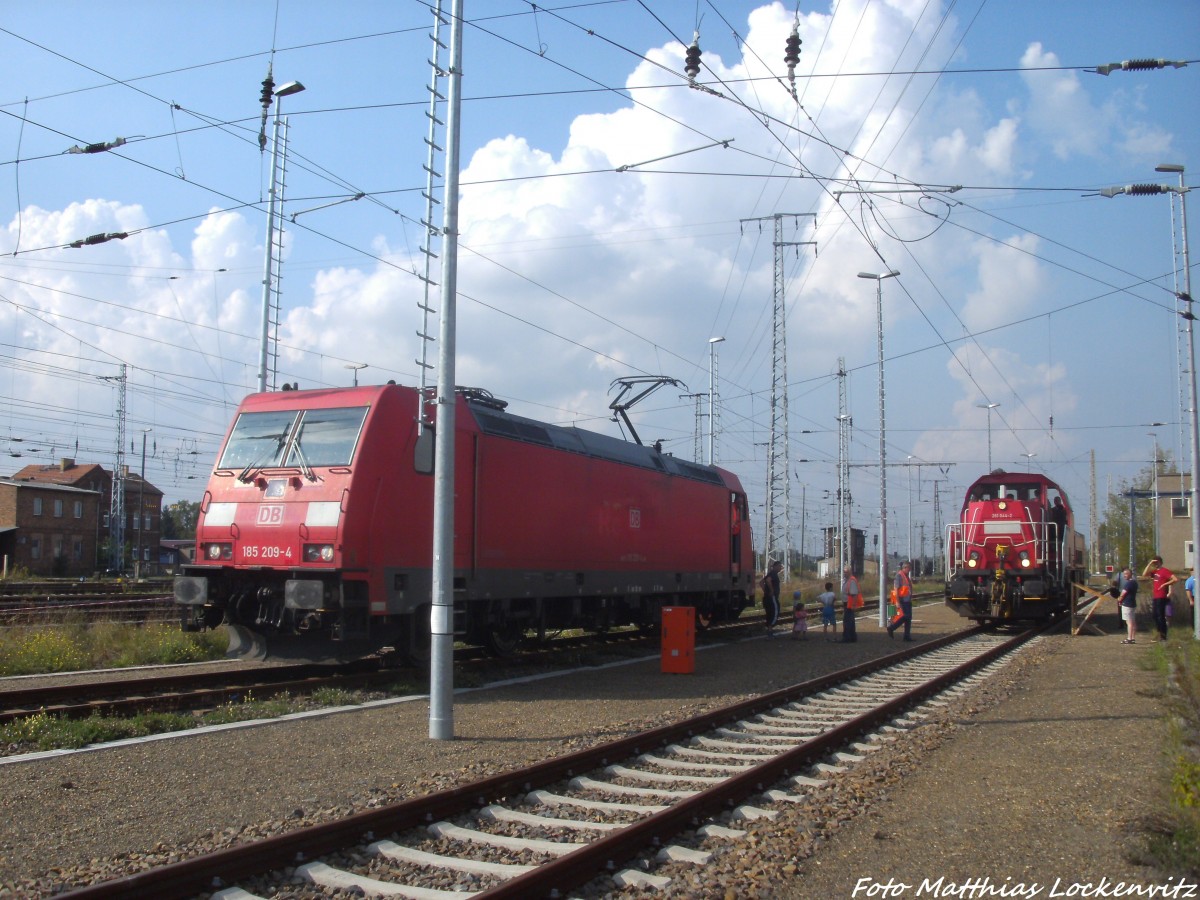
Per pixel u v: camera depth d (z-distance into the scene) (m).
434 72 12.75
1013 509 26.42
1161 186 16.64
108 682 12.74
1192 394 21.02
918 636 25.06
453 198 11.05
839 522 47.31
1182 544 64.25
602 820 7.28
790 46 12.62
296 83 22.75
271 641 13.93
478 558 15.48
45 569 63.31
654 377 23.92
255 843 5.83
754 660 18.92
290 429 14.11
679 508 22.95
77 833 6.62
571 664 17.12
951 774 8.78
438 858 6.23
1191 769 7.42
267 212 23.77
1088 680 15.37
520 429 17.11
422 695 12.98
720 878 5.98
